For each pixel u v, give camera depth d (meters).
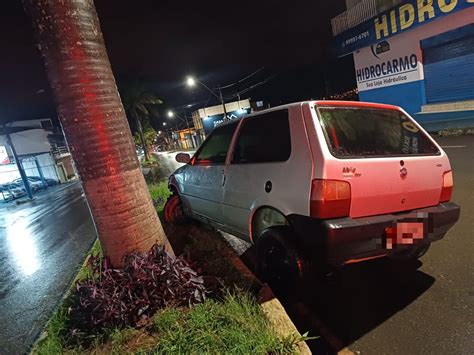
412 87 12.48
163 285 2.63
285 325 2.30
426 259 3.40
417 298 2.75
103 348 2.29
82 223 9.62
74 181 34.34
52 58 2.63
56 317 2.87
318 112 2.57
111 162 2.79
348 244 2.30
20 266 6.26
